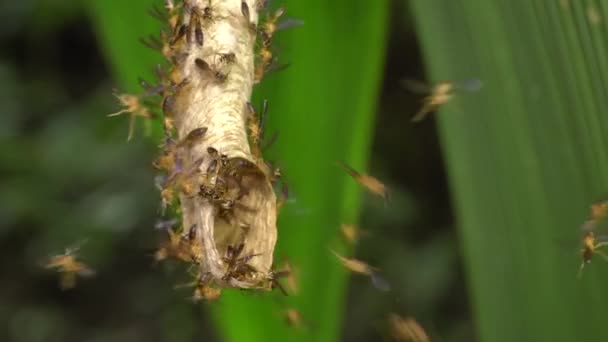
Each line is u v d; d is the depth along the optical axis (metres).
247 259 0.41
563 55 0.46
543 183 0.47
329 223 0.49
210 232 0.41
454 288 1.19
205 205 0.41
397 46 1.32
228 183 0.41
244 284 0.41
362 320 1.19
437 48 0.47
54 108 1.45
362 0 0.49
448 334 1.16
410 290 1.18
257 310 0.50
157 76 0.43
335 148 0.49
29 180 1.32
